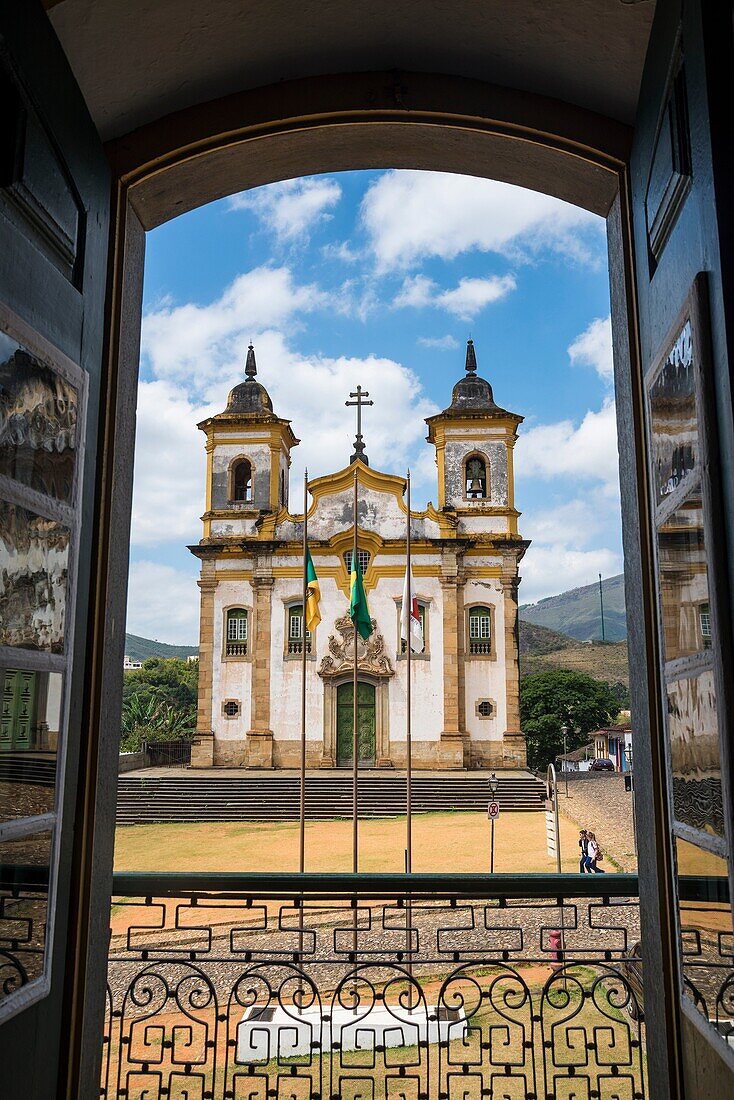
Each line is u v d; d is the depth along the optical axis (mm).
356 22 2818
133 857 17344
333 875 3121
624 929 3080
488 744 27094
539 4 2652
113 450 2742
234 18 2719
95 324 2502
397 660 27203
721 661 1729
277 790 24188
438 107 3018
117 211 2924
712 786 1874
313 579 17531
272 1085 4973
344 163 3320
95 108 2867
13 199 1901
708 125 1718
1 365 1882
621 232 2891
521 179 3307
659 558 2357
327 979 8602
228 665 27688
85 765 2504
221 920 11883
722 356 1706
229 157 3121
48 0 2389
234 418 29391
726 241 1688
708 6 1734
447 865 15969
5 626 1916
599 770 42406
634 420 2691
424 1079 4902
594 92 2928
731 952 1759
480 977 8289
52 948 2176
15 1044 1958
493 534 28156
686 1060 2211
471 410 29109
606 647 127250
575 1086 4559
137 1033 6449
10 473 1942
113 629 2775
